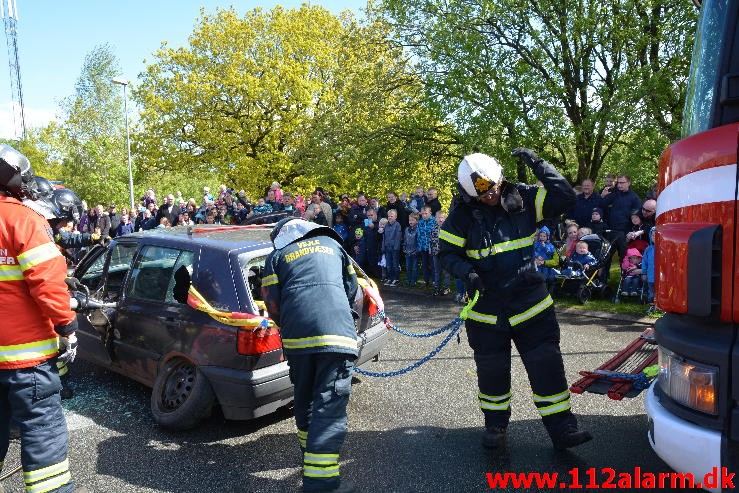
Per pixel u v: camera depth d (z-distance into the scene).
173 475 3.48
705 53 2.59
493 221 3.42
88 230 16.44
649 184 13.38
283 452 3.75
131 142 26.73
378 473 3.40
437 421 4.13
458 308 8.27
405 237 10.06
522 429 3.93
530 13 12.17
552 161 13.53
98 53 35.78
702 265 2.17
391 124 15.25
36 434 2.92
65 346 3.12
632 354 3.85
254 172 24.64
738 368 2.07
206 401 3.95
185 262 4.29
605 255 8.07
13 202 2.90
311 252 3.25
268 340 3.81
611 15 11.44
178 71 25.05
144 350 4.43
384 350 5.98
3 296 2.84
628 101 11.03
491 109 12.19
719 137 2.21
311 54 25.25
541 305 3.41
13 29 37.38
